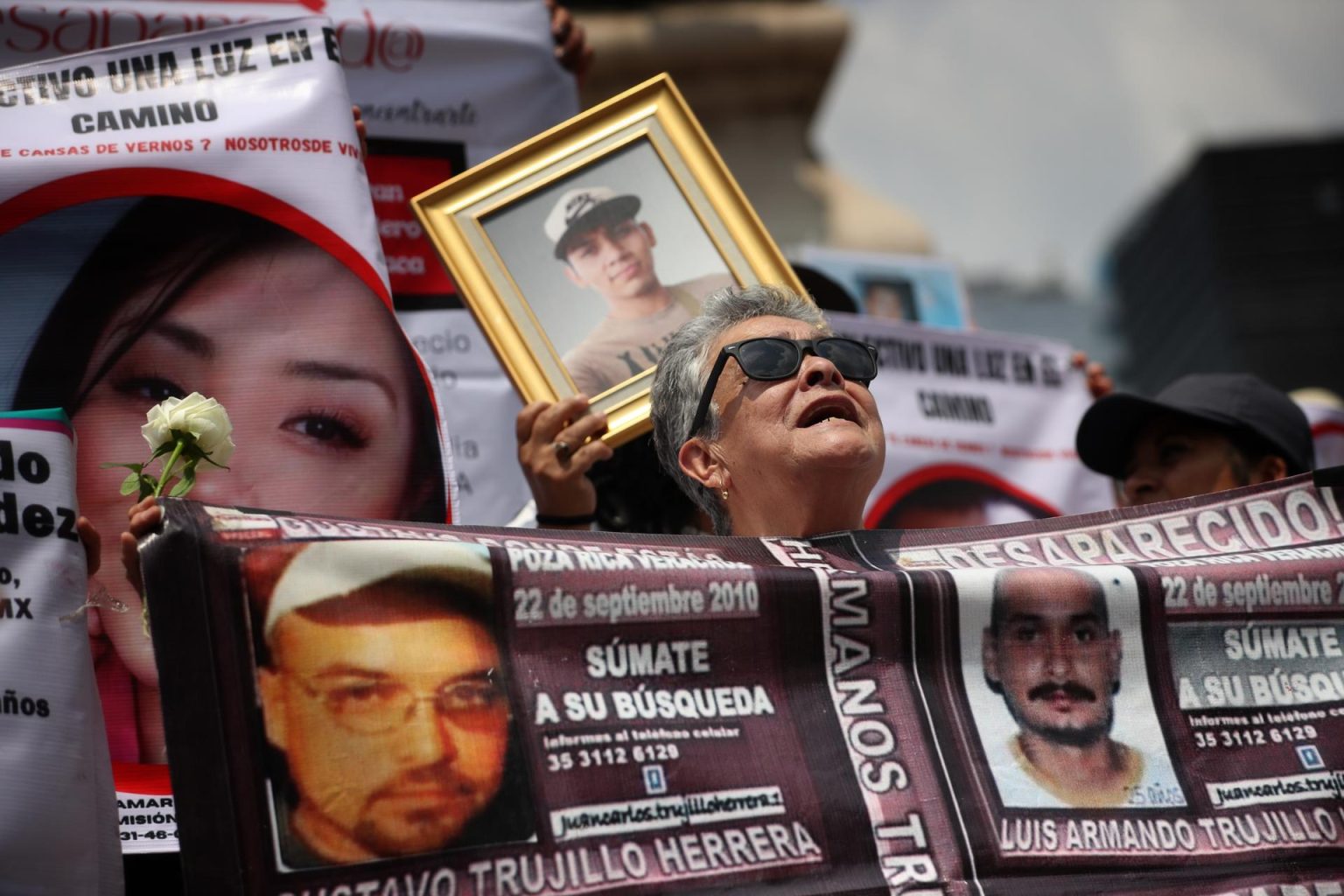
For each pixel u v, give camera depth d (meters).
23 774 2.05
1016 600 2.33
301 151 2.84
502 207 3.25
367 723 1.99
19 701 2.08
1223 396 3.51
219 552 2.01
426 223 3.22
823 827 2.10
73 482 2.21
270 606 2.00
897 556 2.44
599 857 2.00
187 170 2.79
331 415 2.75
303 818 1.93
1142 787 2.25
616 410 3.08
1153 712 2.32
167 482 2.65
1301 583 2.47
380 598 2.06
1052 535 2.54
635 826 2.04
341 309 2.79
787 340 2.68
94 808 2.11
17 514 2.16
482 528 2.22
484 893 1.95
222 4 3.53
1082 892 2.14
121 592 2.58
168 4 3.46
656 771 2.08
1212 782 2.28
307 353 2.77
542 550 2.17
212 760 1.93
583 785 2.04
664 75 3.38
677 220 3.26
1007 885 2.12
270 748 1.95
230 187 2.80
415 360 2.81
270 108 2.86
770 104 8.65
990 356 4.38
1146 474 3.55
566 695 2.09
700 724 2.13
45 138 2.76
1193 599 2.40
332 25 2.95
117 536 2.62
